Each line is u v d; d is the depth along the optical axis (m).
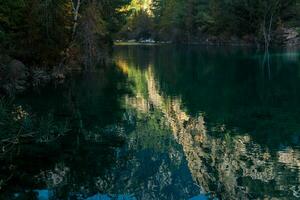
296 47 90.06
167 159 19.77
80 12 50.03
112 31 79.00
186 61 65.50
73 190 16.28
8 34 37.19
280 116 27.00
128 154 20.50
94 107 30.11
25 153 19.67
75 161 19.17
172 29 133.62
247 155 19.56
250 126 24.78
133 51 92.38
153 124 26.00
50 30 40.81
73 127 24.66
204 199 15.40
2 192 15.87
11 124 17.70
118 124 25.69
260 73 48.16
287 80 42.06
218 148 20.94
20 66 37.59
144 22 156.38
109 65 58.78
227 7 105.94
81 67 48.31
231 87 39.12
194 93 36.53
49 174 17.67
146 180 17.33
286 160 18.59
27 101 31.28
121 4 78.44
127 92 36.50
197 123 26.09
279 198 14.74
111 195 16.06
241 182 16.44
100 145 21.58
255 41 100.81
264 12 95.62
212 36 115.19
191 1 125.38
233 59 66.25
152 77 47.00
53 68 42.03
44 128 19.05
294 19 98.62
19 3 38.84
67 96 33.62
